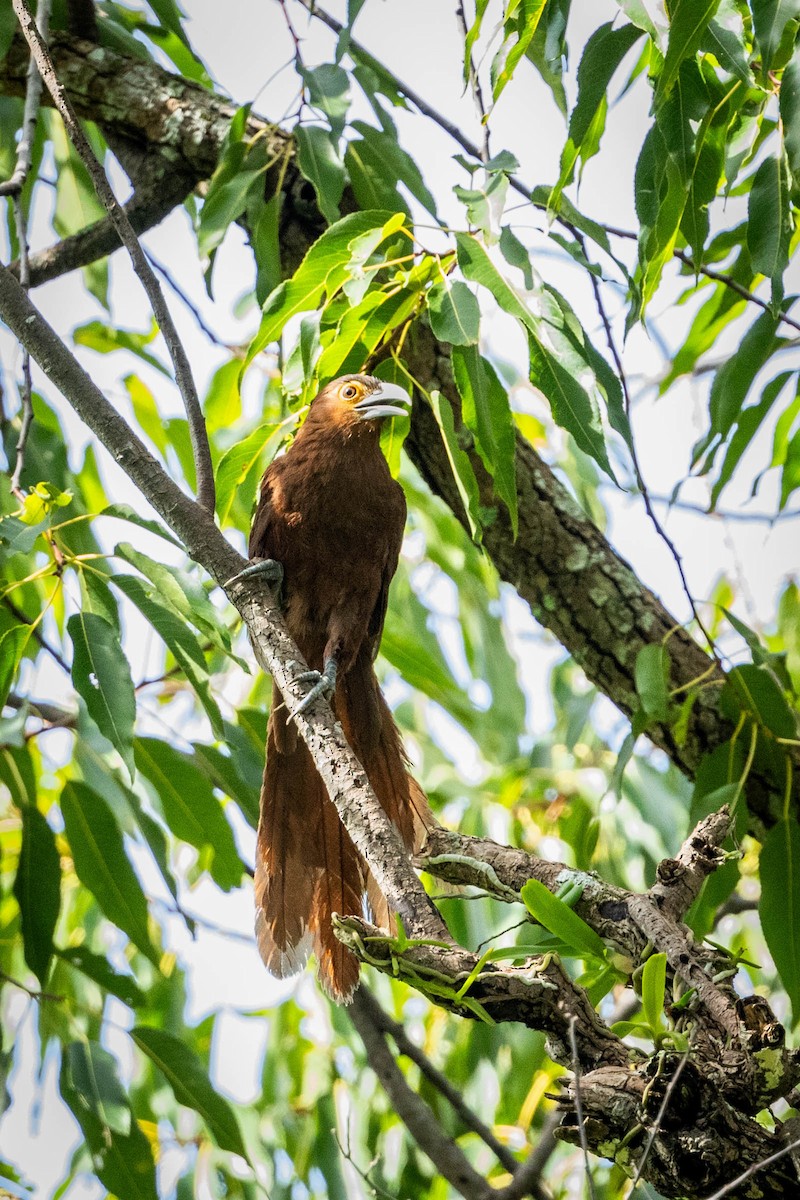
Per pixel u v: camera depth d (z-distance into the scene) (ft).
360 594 28.91
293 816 25.11
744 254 27.76
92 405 22.15
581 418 21.48
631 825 33.30
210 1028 34.35
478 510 22.68
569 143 21.20
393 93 29.60
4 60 31.99
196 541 21.94
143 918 27.96
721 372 26.40
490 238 21.44
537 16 20.98
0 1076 27.84
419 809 24.85
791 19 20.07
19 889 27.45
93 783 30.32
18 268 30.68
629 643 29.19
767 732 27.20
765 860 25.38
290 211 29.76
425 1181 31.71
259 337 23.95
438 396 23.24
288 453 29.12
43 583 31.09
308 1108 32.71
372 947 18.24
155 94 31.19
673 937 18.75
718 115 22.82
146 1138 25.76
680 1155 17.33
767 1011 17.53
